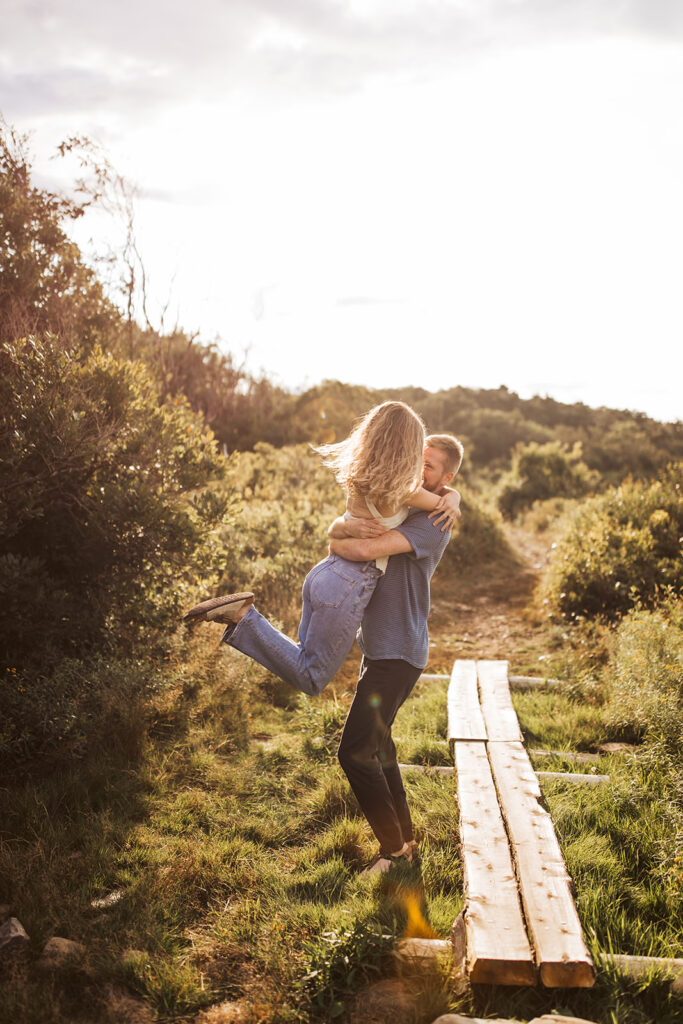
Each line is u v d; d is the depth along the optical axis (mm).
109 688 4160
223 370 20125
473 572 11758
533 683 5859
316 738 4527
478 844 3051
